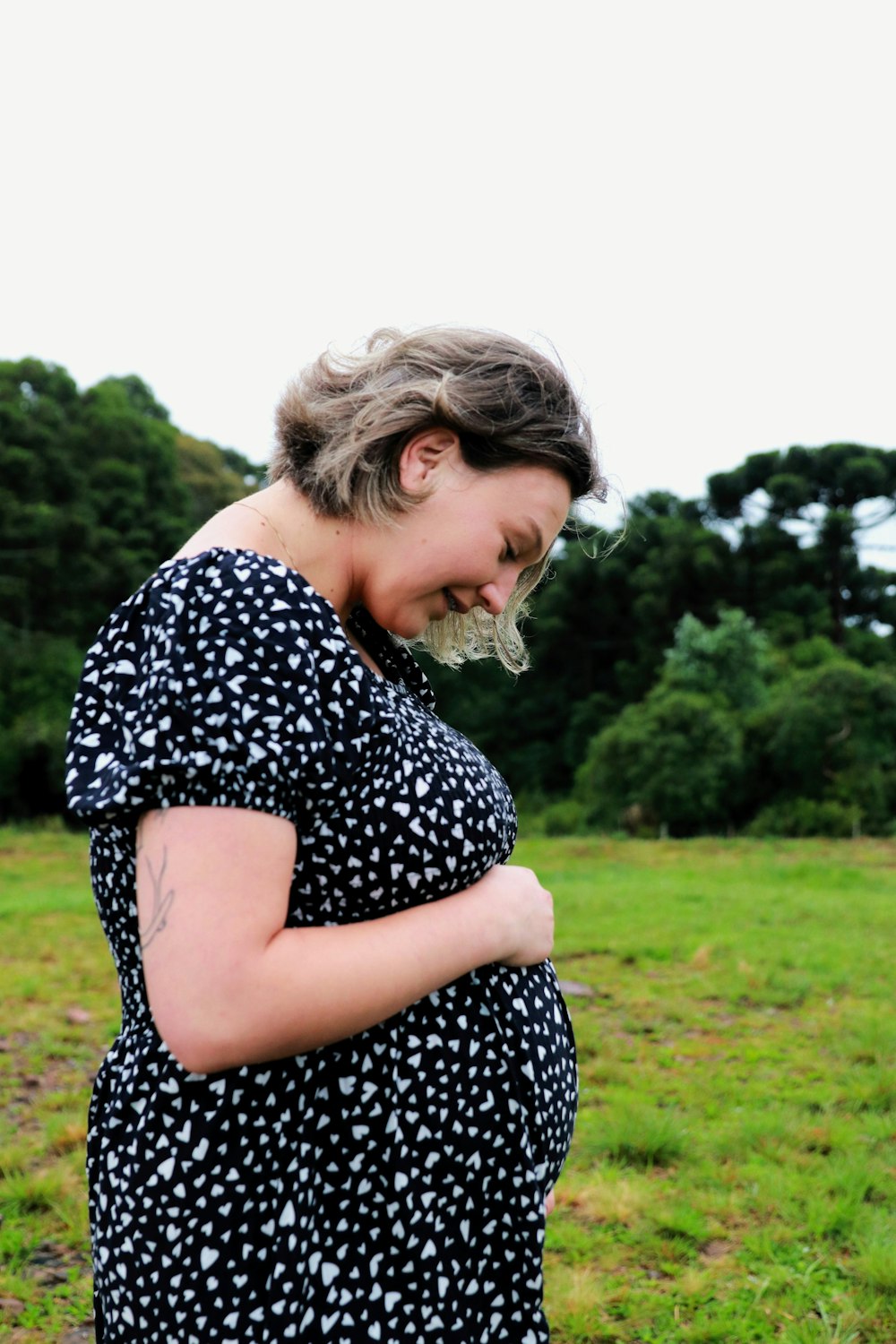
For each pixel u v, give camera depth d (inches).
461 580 45.4
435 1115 43.1
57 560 1411.2
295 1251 40.3
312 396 45.2
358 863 41.7
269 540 43.8
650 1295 107.6
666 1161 143.4
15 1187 126.0
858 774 996.6
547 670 1615.4
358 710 40.9
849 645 1455.5
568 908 360.2
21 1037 195.9
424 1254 42.4
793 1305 105.6
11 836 952.3
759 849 725.3
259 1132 40.3
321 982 37.7
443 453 43.9
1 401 1523.1
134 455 1593.3
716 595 1517.0
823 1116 157.3
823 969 263.1
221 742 37.4
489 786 46.4
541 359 45.7
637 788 1088.8
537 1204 45.3
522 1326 44.9
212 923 36.6
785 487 1513.3
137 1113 40.9
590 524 57.2
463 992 45.4
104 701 41.9
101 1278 42.3
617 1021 219.1
